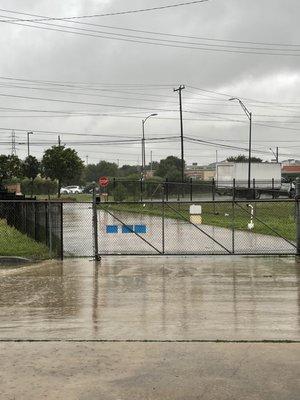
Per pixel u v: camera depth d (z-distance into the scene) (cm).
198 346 675
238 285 1093
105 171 14375
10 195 3312
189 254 1507
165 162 12619
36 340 709
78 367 600
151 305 917
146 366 601
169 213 3584
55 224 1593
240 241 1959
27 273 1270
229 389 530
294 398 506
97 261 1461
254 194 4759
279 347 668
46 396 518
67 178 7125
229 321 802
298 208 1517
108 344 688
